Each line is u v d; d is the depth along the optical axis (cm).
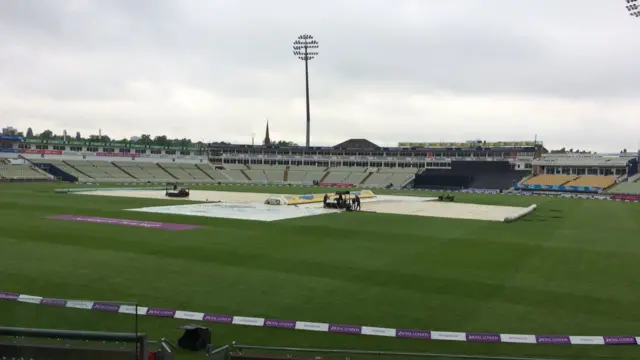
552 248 2361
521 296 1441
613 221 3825
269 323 1149
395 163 12656
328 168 12988
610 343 1055
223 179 12206
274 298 1378
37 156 10288
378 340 1061
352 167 12975
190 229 2823
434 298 1404
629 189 8512
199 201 5162
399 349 1009
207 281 1562
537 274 1750
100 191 6562
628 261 2031
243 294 1415
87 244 2223
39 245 2170
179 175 11794
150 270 1706
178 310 1241
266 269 1761
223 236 2569
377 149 12838
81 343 734
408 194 8106
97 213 3588
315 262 1905
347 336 1083
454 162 11819
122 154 11731
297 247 2256
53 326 966
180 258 1938
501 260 2016
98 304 991
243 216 3638
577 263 1975
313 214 3938
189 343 980
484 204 5719
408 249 2258
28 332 646
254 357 871
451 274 1727
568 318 1232
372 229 2998
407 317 1224
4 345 714
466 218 3866
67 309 1006
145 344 660
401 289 1502
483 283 1598
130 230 2717
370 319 1205
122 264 1798
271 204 4881
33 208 3869
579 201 6750
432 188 10925
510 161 11238
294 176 12606
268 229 2902
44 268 1702
